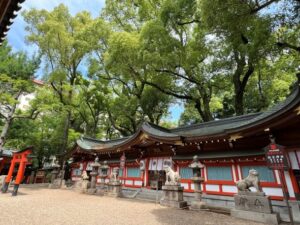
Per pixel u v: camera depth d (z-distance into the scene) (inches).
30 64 818.8
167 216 308.3
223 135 396.5
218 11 364.8
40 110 805.2
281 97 755.4
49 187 792.3
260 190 306.2
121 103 888.9
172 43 616.7
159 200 464.1
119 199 507.5
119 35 653.9
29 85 807.1
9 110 848.3
